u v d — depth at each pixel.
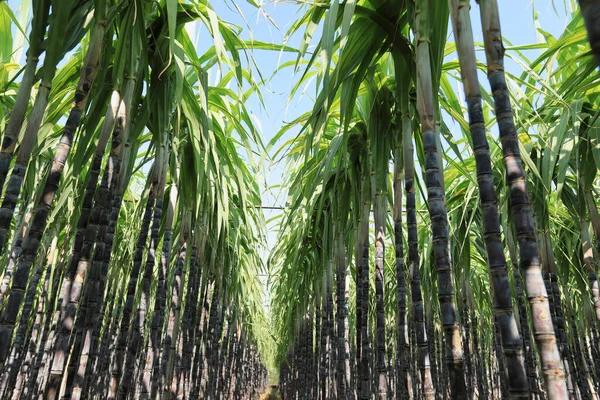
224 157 4.80
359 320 4.25
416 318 2.85
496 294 1.67
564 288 6.23
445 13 2.31
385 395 3.62
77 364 2.75
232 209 6.07
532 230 1.64
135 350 3.68
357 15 2.84
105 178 2.73
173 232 6.06
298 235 6.01
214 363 7.82
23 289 2.08
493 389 10.38
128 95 2.81
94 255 2.81
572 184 4.99
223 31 3.44
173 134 3.91
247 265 8.37
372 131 3.37
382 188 3.48
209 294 7.13
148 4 3.02
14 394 4.54
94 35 2.34
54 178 2.22
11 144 2.06
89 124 2.95
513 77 3.20
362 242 4.29
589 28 0.70
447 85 3.73
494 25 1.83
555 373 1.48
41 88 2.11
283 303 11.21
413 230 2.98
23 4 2.95
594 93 4.13
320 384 7.65
